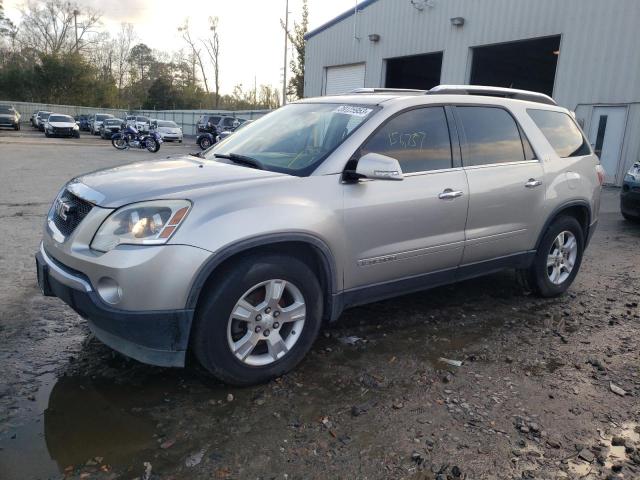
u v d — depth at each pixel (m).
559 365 3.78
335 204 3.42
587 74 15.87
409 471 2.61
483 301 5.03
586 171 5.18
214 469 2.58
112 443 2.74
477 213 4.22
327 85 26.25
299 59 43.12
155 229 2.89
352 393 3.29
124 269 2.82
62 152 22.42
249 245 3.03
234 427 2.91
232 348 3.14
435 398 3.27
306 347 3.47
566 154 5.04
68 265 3.09
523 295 5.24
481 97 4.48
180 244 2.87
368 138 3.67
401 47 21.80
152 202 2.97
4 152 20.83
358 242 3.56
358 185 3.54
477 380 3.52
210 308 3.01
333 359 3.73
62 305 4.50
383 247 3.71
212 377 3.41
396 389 3.36
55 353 3.67
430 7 20.36
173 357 3.01
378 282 3.80
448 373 3.59
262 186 3.21
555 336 4.28
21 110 55.75
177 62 75.00
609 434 2.97
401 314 4.61
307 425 2.95
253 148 4.08
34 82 63.50
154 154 23.91
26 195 10.10
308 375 3.49
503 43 18.08
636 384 3.54
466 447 2.80
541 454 2.77
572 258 5.21
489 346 4.04
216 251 2.92
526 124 4.74
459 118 4.23
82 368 3.48
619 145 15.35
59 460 2.60
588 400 3.32
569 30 16.19
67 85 64.75
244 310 3.15
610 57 15.27
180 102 73.12
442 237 4.03
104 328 3.03
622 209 9.34
